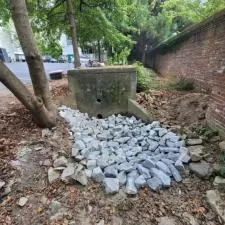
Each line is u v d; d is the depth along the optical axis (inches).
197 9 282.2
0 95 221.1
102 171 102.6
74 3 262.4
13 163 101.4
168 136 131.3
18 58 941.2
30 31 125.3
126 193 89.3
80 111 200.4
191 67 231.9
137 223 76.6
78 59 264.7
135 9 315.0
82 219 78.4
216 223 74.0
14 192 88.5
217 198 81.7
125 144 140.9
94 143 131.2
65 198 86.5
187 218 76.9
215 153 104.7
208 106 135.6
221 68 115.1
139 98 199.8
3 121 142.7
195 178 95.4
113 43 317.1
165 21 537.3
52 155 110.0
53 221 77.5
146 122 172.9
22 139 121.9
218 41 165.3
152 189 91.0
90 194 89.0
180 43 276.1
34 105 125.7
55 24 277.1
